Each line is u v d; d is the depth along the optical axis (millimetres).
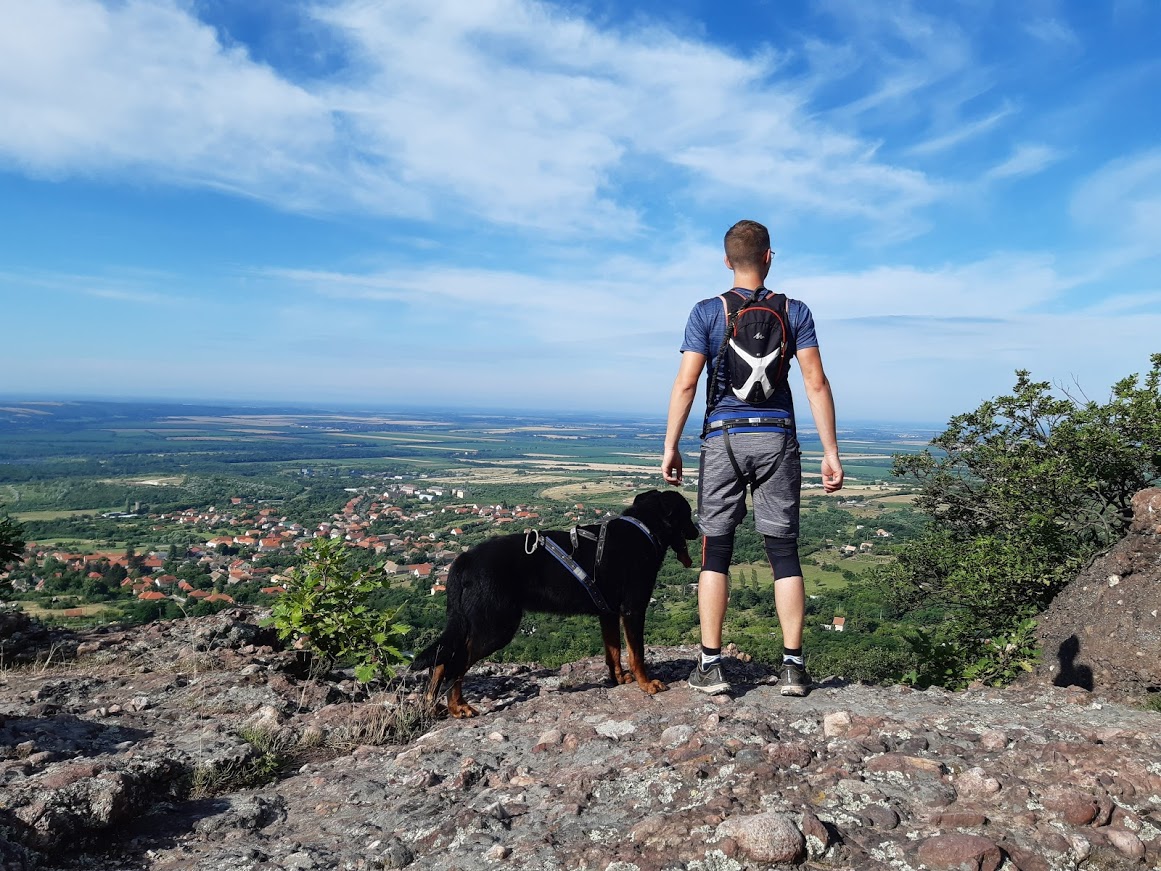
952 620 10922
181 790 3232
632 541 4191
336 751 3850
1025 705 3506
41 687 4879
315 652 5246
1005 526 11258
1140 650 4602
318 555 5320
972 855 1978
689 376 3605
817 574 40219
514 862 2219
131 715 4344
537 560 4227
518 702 4484
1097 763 2463
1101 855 2031
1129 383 9359
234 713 4422
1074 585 5422
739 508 3676
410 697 4484
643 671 4102
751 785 2479
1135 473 9445
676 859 2096
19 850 2451
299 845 2588
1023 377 11094
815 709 3443
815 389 3520
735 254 3631
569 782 2738
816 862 2059
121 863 2609
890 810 2270
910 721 3053
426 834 2520
